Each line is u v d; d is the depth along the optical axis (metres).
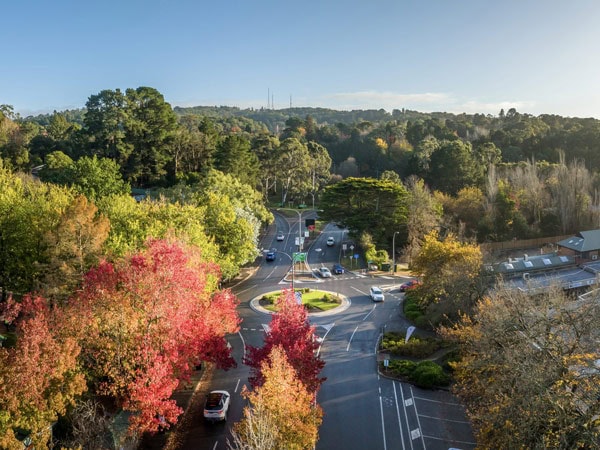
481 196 98.25
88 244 40.03
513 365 22.91
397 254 85.62
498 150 126.62
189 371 31.02
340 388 36.94
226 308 34.81
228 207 63.62
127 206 53.03
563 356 22.77
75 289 37.75
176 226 50.44
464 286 44.41
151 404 25.67
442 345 44.28
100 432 25.69
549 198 98.44
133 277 28.77
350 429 31.16
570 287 56.72
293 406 23.52
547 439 20.12
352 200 87.31
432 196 99.81
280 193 140.38
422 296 51.66
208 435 30.34
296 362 27.92
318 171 137.25
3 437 20.64
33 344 22.30
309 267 77.38
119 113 99.81
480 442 24.41
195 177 99.94
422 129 174.62
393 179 113.81
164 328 27.84
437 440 29.92
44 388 22.70
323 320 53.00
